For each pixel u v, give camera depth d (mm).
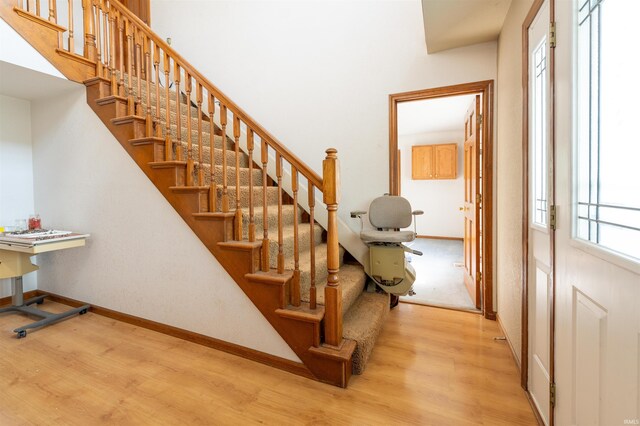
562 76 1143
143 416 1415
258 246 1868
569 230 1100
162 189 2117
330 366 1656
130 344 2088
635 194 789
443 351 2010
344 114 2898
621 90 848
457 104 4324
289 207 2912
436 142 6492
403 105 4375
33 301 2766
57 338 2170
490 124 2432
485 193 2496
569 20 1079
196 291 2092
